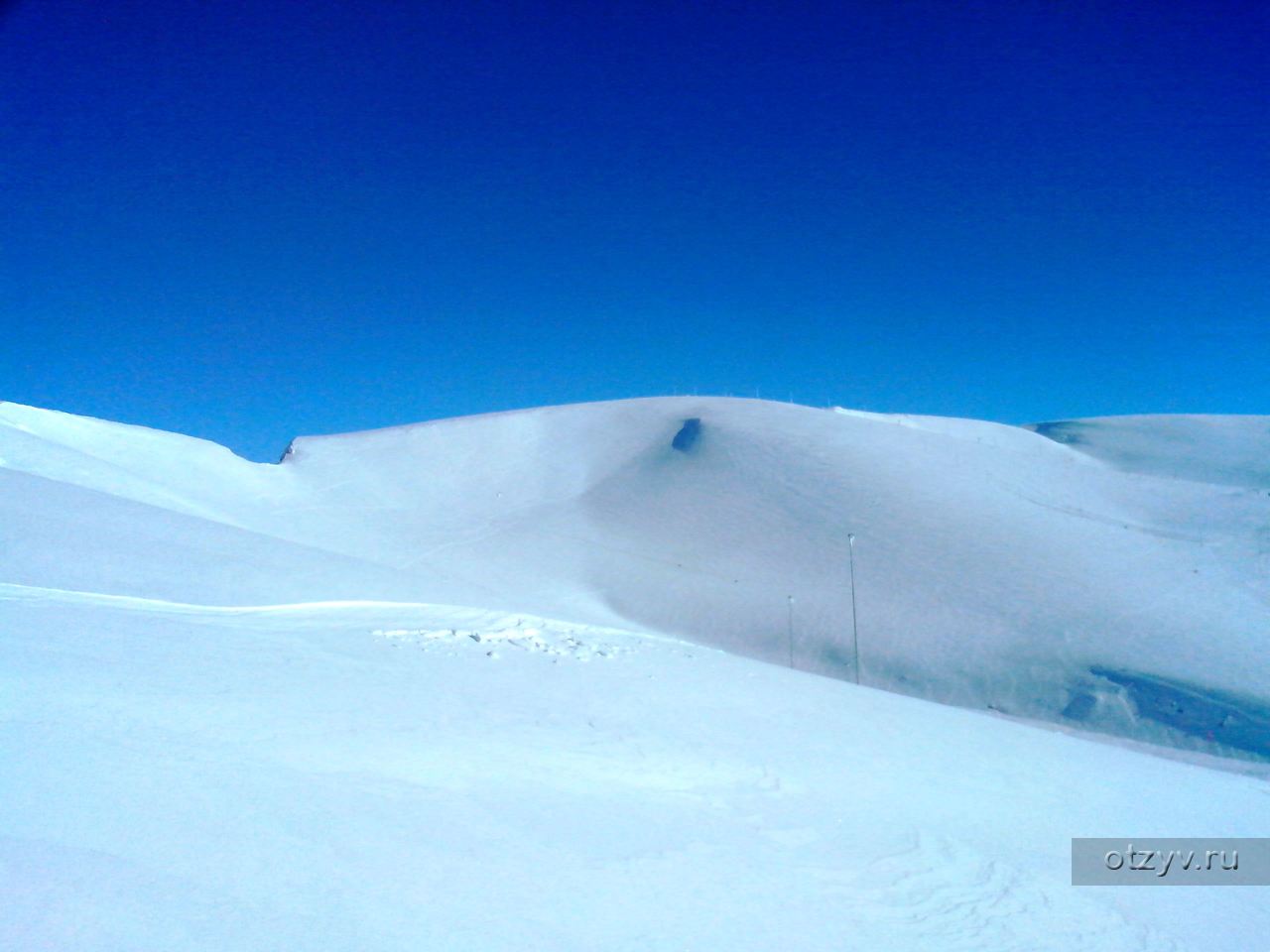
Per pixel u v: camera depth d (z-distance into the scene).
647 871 6.08
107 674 8.08
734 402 70.88
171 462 47.69
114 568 14.39
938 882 7.32
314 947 3.88
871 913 6.30
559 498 54.50
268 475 52.22
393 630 13.74
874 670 32.41
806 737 11.57
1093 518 49.66
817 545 44.12
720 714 11.85
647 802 7.77
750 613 37.62
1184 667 30.91
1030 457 63.50
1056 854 8.89
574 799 7.38
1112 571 40.56
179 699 7.66
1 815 4.41
